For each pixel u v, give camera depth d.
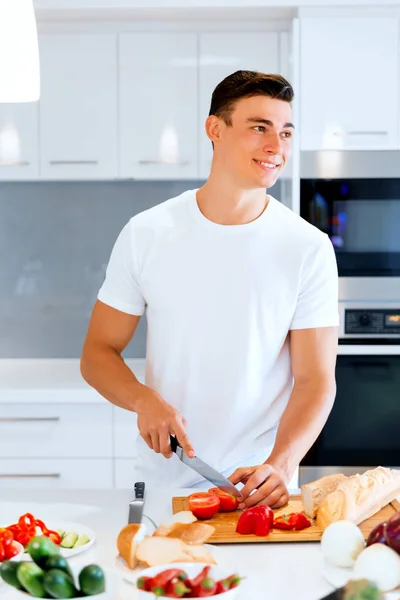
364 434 2.96
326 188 2.95
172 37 3.09
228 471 1.82
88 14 3.01
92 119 3.12
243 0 2.90
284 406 1.84
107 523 1.49
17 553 1.25
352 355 2.96
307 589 1.21
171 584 1.07
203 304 1.76
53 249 3.53
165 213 1.81
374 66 2.92
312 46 2.92
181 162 3.12
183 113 3.11
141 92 3.11
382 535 1.21
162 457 1.85
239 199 1.74
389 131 2.94
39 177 3.15
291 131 1.69
